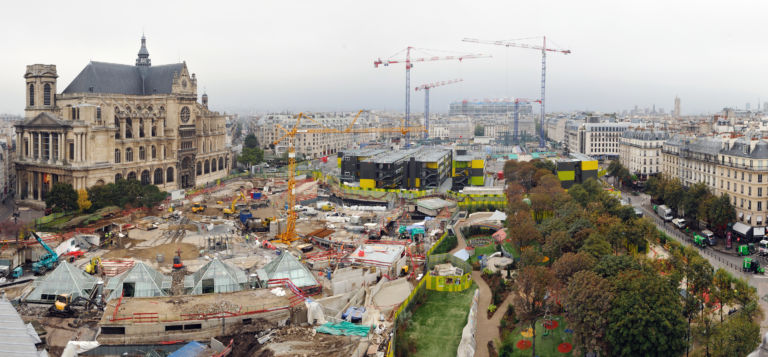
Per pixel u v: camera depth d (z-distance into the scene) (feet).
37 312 428.97
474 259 592.19
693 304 389.39
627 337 322.34
